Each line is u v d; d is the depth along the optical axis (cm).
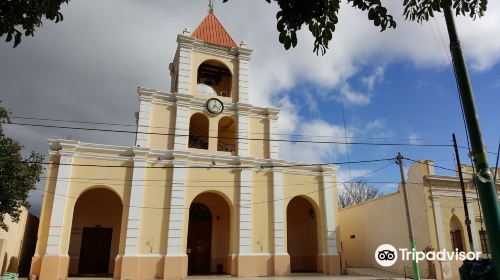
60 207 1977
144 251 2044
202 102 2483
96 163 2100
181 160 2236
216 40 2786
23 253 2464
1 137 1438
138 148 2161
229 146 2672
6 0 394
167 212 2142
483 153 472
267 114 2614
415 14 481
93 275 2184
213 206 2578
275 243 2298
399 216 2509
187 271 2256
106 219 2392
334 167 2581
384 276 2308
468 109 489
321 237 2439
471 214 2423
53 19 430
